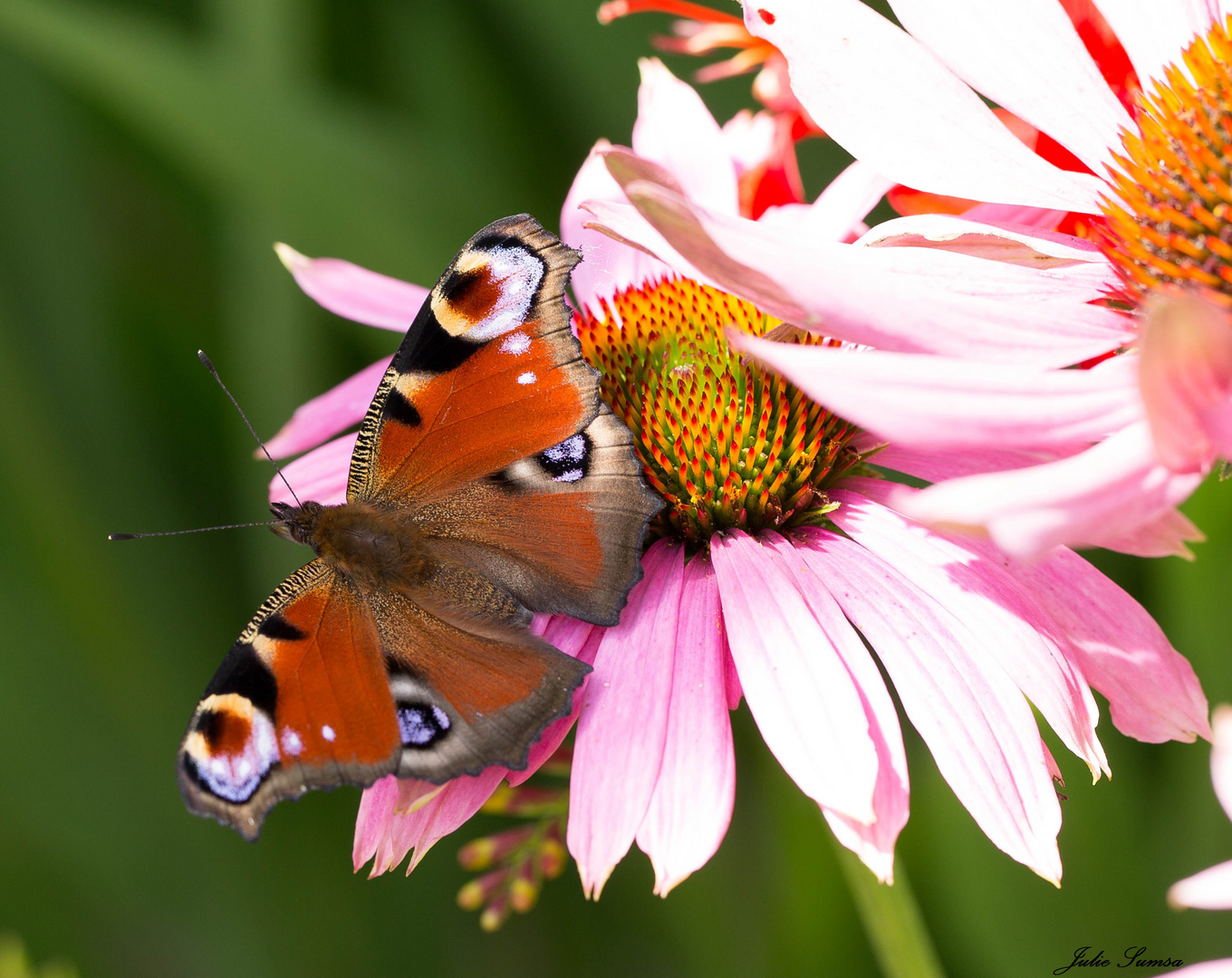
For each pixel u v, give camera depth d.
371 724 0.63
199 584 0.75
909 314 0.62
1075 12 0.65
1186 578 0.68
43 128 0.75
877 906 0.65
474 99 0.74
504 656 0.63
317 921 0.74
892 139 0.64
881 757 0.62
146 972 0.74
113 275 0.77
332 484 0.66
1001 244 0.63
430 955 0.74
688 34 0.70
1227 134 0.63
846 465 0.65
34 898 0.73
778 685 0.63
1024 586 0.64
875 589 0.64
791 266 0.62
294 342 0.73
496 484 0.64
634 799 0.63
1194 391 0.60
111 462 0.75
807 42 0.64
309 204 0.72
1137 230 0.63
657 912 0.74
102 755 0.74
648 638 0.64
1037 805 0.62
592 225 0.64
